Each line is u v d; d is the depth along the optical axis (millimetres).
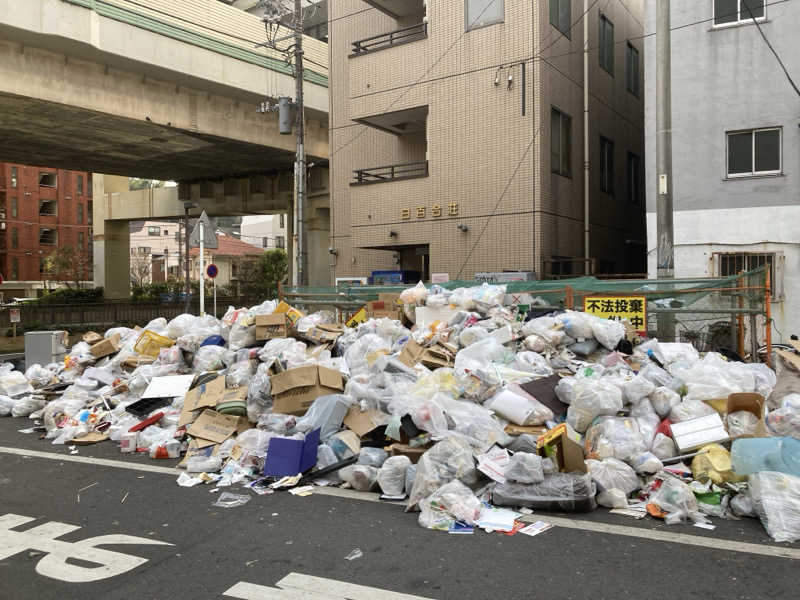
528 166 13688
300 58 17562
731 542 3771
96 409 7402
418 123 16594
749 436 4742
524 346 7078
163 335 8961
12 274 53438
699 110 12227
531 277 13000
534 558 3607
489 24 14117
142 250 73250
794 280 11492
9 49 16734
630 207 18828
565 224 14750
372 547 3822
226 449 5684
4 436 7164
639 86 19906
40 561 3701
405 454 5094
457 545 3824
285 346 7477
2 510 4613
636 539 3850
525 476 4465
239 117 22703
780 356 6066
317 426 5535
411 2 16328
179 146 24125
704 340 8609
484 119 14250
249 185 31203
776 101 11617
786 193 11555
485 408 5543
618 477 4508
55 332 10727
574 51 15383
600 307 8438
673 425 5023
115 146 24312
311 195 26797
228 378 6617
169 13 18984
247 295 44250
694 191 12289
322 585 3328
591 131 16234
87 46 17141
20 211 54156
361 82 16094
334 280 18625
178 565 3621
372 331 8297
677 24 12375
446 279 14750
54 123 20531
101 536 4070
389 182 15766
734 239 11969
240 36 21109
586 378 5566
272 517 4383
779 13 11570
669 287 8617
